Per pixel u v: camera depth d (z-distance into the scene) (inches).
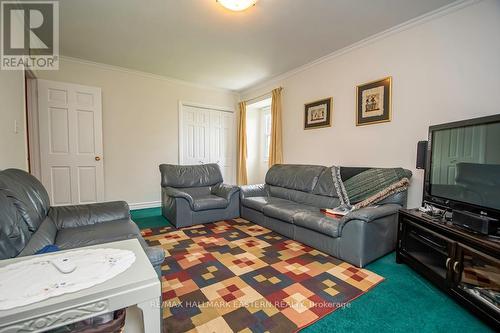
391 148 107.7
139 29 106.8
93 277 28.7
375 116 113.0
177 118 182.9
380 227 85.4
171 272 75.5
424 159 87.3
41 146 133.2
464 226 62.1
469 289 57.6
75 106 140.9
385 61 108.8
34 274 29.3
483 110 81.5
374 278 73.0
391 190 93.8
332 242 87.7
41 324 23.6
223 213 135.5
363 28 105.0
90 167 146.6
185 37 113.7
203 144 197.3
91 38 115.3
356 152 122.6
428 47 94.5
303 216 97.7
